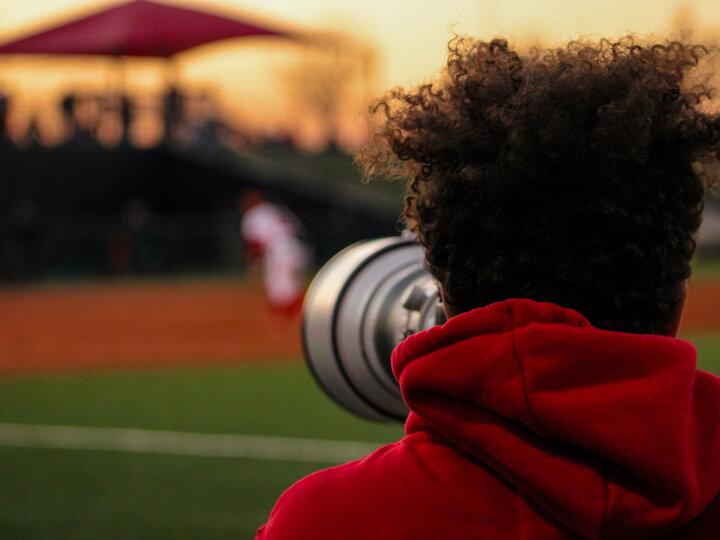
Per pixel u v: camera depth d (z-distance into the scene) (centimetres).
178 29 1550
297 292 1273
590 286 92
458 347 88
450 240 97
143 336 1245
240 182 2492
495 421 88
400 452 97
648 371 86
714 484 87
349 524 92
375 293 153
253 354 1064
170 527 432
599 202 91
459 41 109
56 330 1328
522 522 89
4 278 2055
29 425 670
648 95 95
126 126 2375
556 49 107
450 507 91
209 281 2119
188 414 694
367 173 118
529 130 93
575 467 86
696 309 1439
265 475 520
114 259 2181
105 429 649
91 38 1563
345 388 159
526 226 93
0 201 2258
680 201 95
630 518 85
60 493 493
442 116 100
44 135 2333
